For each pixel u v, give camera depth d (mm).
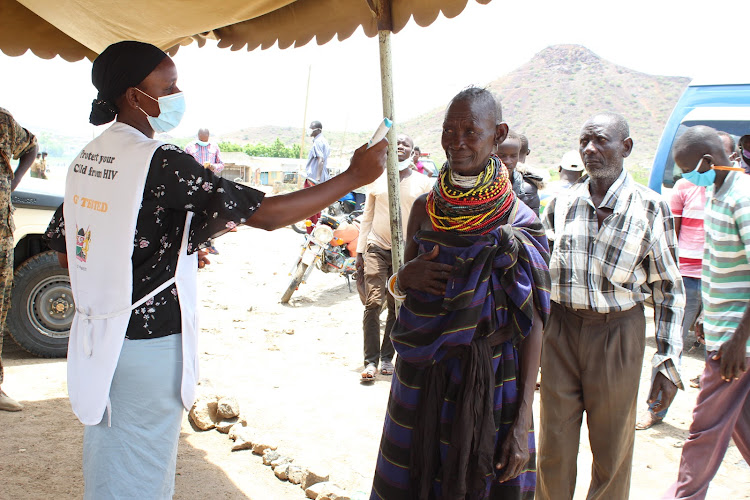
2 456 3705
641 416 4797
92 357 2143
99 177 2148
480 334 2076
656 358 2854
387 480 2193
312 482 3559
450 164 2102
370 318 5445
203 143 12320
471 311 2023
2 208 4309
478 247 2061
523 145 4531
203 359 5836
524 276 2084
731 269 3094
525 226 2162
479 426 2039
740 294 3070
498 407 2090
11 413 4383
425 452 2098
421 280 2115
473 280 2029
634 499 3643
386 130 2117
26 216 5633
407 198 5359
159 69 2146
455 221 2111
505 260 2061
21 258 5789
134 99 2158
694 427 3184
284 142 145750
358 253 5879
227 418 4430
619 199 2822
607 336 2812
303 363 5891
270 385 5238
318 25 3779
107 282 2125
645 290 2951
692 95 7254
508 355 2137
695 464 3160
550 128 123938
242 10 3482
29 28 4320
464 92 2100
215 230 2094
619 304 2785
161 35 3979
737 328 2941
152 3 3434
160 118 2189
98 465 2121
